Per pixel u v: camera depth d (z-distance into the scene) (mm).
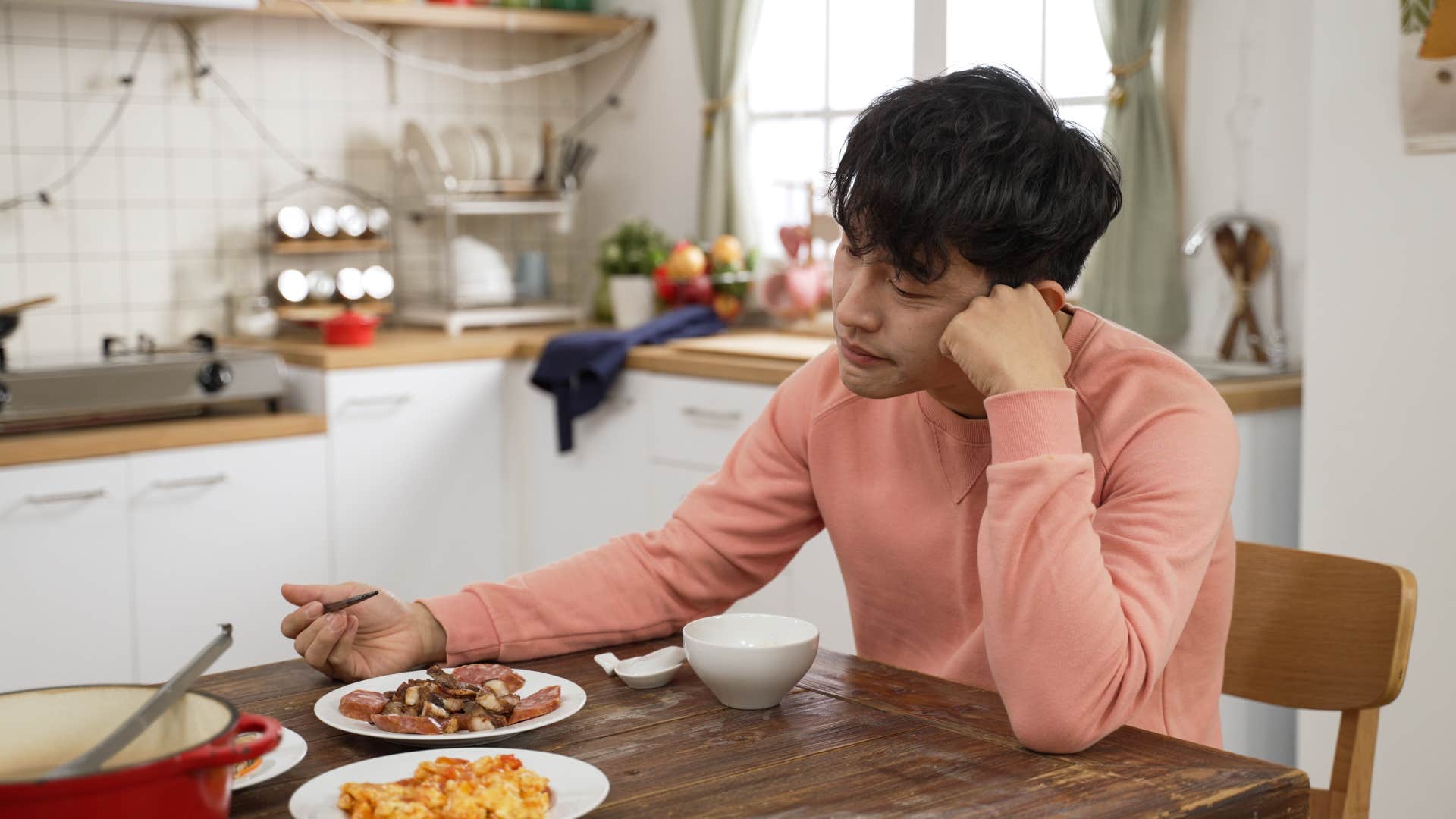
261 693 1154
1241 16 2629
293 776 957
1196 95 2705
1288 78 2580
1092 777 947
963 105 1049
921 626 1322
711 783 935
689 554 1352
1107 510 1136
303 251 3494
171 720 809
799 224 3297
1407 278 2098
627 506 3174
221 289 3492
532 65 4000
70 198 3264
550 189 3846
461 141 3658
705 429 2951
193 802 725
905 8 3242
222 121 3469
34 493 2691
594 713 1093
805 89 3506
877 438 1311
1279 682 1395
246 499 2996
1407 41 2043
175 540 2895
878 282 1095
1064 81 2885
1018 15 2926
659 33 3840
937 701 1117
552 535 3381
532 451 3395
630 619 1317
